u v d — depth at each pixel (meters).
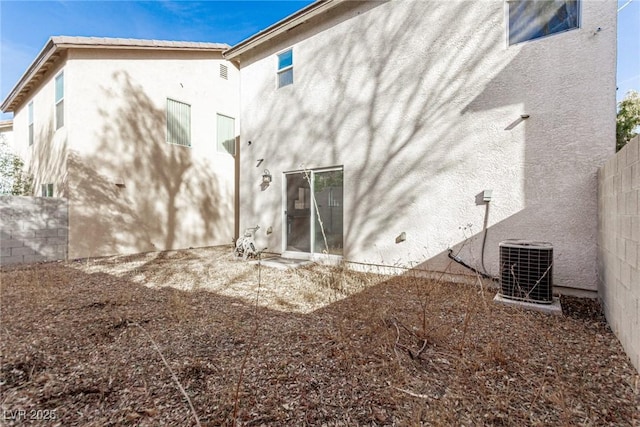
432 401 2.22
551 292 4.14
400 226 6.32
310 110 7.81
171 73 10.80
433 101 5.89
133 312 4.17
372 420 2.04
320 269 6.91
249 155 9.30
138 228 9.91
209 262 8.09
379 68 6.62
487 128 5.29
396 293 5.02
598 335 3.30
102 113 9.15
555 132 4.70
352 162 7.04
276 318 3.94
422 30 6.02
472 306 3.91
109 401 2.27
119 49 9.41
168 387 2.44
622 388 2.34
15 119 13.64
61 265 7.63
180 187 11.05
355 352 2.96
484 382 2.45
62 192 8.90
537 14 4.87
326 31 7.48
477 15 5.38
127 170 9.66
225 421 2.05
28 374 2.63
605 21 4.36
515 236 5.02
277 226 8.55
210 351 3.04
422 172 6.03
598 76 4.40
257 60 9.06
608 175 3.62
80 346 3.16
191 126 11.40
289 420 2.06
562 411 2.08
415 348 3.02
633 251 2.71
